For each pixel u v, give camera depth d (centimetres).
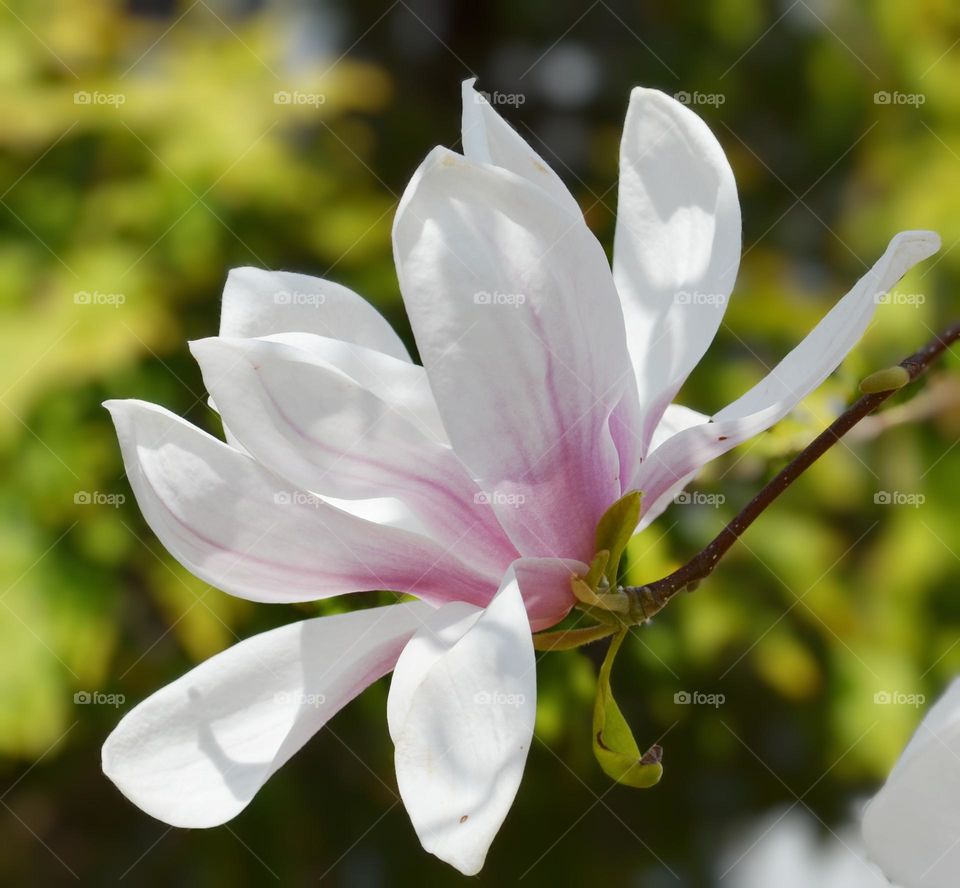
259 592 92
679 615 145
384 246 164
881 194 171
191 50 172
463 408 89
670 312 95
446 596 92
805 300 166
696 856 164
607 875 161
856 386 107
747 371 157
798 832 163
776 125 183
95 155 163
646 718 148
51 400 150
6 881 163
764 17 182
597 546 92
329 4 195
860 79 176
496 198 89
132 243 158
